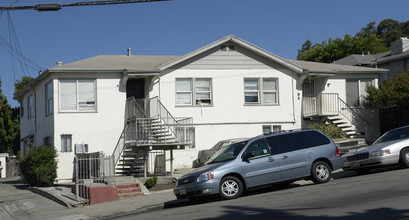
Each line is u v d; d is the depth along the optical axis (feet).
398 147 51.57
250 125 83.25
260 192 47.03
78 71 74.33
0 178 113.39
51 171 62.85
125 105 76.69
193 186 41.45
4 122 153.28
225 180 42.32
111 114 75.97
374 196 34.76
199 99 81.41
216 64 82.53
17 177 110.93
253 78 84.23
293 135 46.65
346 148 65.31
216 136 81.30
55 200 52.80
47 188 60.85
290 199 37.60
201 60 81.82
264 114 84.23
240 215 32.09
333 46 186.29
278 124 84.69
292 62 93.15
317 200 35.55
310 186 45.34
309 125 85.87
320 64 99.09
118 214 42.57
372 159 51.21
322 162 46.91
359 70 91.40
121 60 85.25
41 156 62.69
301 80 86.17
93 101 75.61
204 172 41.86
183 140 67.10
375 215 27.81
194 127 80.33
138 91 80.79
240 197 43.55
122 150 69.82
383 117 92.53
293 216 29.63
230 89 82.89
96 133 75.00
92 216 42.14
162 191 55.57
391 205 30.55
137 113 74.90
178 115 79.71
